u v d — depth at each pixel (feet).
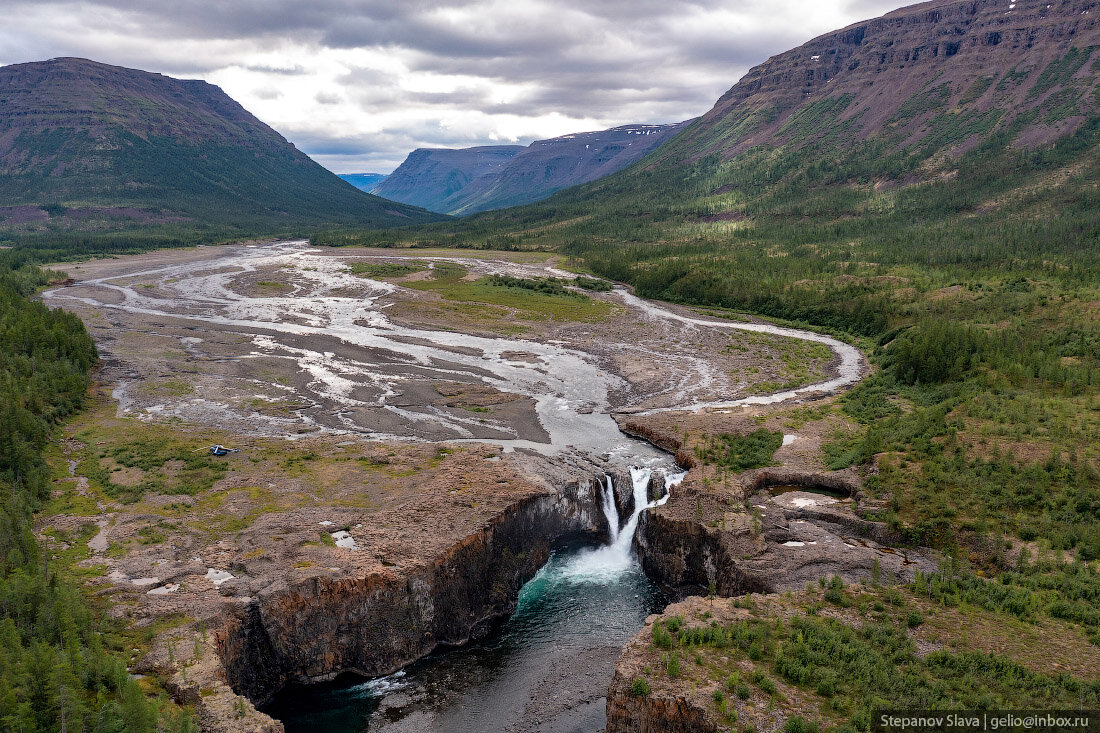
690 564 254.06
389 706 193.26
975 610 199.41
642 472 306.35
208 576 209.05
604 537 288.51
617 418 379.96
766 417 369.30
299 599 199.41
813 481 290.97
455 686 200.95
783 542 243.40
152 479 279.28
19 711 138.10
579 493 282.15
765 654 180.45
